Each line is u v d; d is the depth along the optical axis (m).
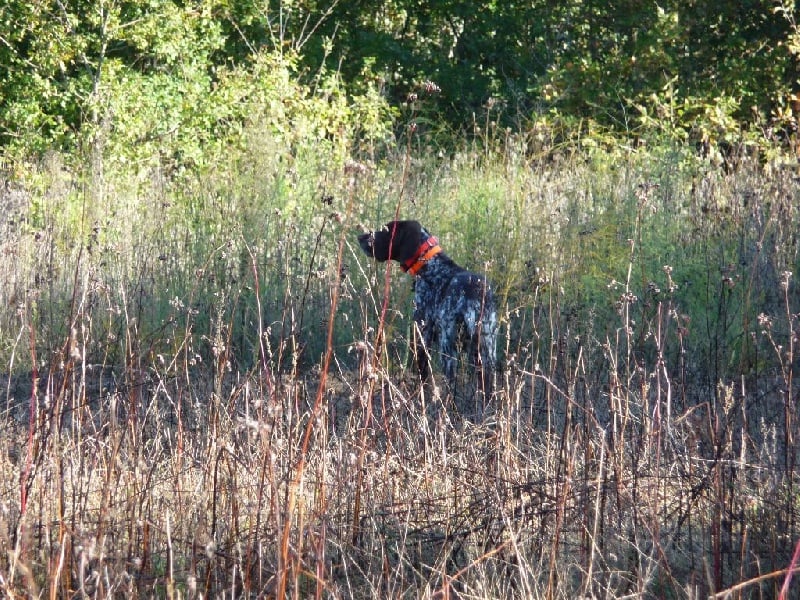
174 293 13.70
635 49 29.42
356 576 6.93
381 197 15.93
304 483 7.21
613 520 7.23
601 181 17.69
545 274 13.23
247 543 6.71
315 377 11.67
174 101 27.39
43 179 22.84
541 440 8.73
